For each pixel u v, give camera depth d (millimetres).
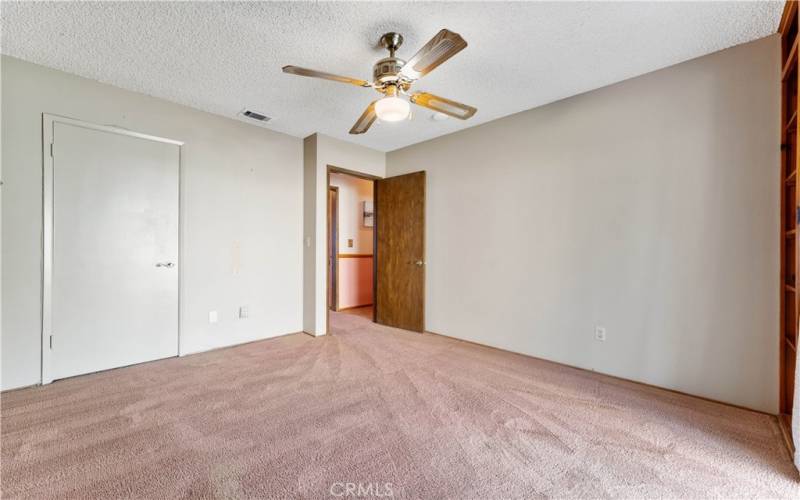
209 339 3211
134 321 2787
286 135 3781
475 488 1387
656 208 2406
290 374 2604
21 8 1770
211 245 3219
